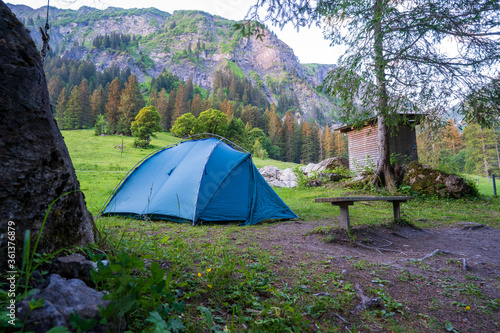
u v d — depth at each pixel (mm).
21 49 1935
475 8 5719
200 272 2508
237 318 1863
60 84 120938
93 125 98250
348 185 13938
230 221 6562
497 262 3664
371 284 2688
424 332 1887
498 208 9438
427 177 12008
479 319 2133
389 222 5844
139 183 7219
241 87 197125
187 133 82750
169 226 5594
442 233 5707
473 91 7496
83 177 23219
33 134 1920
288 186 18047
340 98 9297
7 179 1723
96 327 1183
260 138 97500
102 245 2535
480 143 48406
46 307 1155
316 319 1954
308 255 3627
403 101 8359
